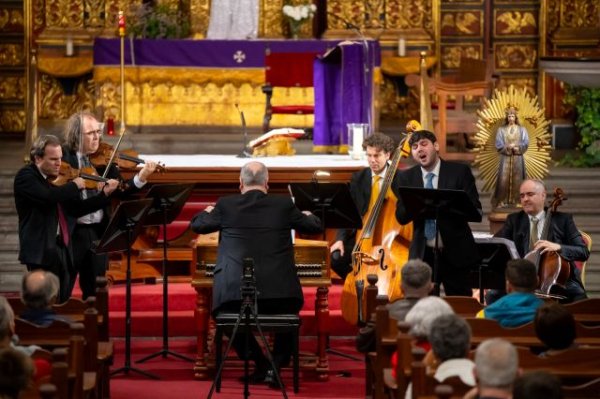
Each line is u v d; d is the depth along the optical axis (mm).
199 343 23562
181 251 27906
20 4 44438
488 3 45000
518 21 45031
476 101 44031
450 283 23719
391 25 44656
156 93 41312
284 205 22516
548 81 44344
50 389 13078
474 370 13375
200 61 41125
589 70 36906
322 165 29156
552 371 15602
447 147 41688
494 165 29500
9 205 33375
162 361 24828
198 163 29562
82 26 44094
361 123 34719
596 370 15664
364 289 21984
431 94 39625
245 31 43281
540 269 23469
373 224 23859
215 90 41438
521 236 24703
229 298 21812
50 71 43250
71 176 23750
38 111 44156
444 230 22766
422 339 16531
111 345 20391
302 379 23562
